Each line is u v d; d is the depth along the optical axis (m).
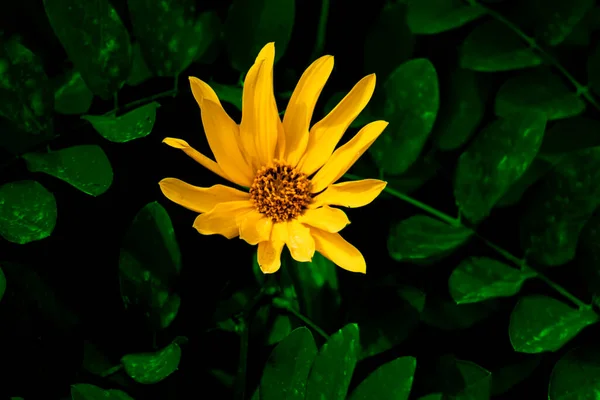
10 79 0.38
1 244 0.39
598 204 0.39
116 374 0.40
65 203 0.40
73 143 0.40
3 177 0.39
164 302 0.39
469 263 0.40
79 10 0.38
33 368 0.39
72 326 0.39
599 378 0.38
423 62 0.40
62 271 0.40
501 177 0.40
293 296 0.40
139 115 0.38
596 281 0.39
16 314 0.38
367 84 0.38
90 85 0.39
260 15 0.40
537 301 0.39
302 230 0.38
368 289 0.40
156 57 0.40
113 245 0.40
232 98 0.40
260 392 0.37
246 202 0.39
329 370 0.37
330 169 0.39
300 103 0.38
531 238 0.40
